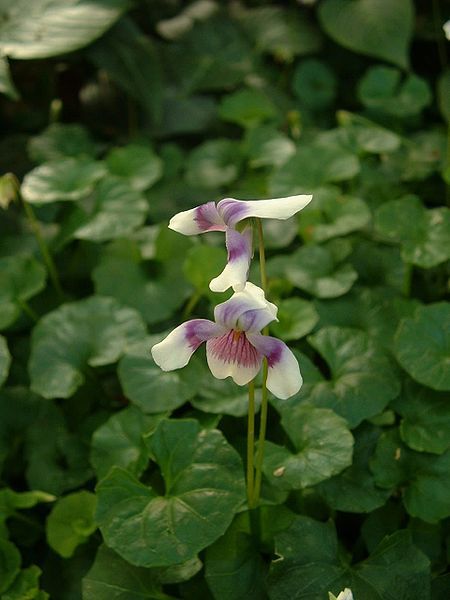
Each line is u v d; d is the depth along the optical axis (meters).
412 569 0.17
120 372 0.20
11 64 0.32
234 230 0.14
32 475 0.21
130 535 0.16
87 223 0.24
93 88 0.33
